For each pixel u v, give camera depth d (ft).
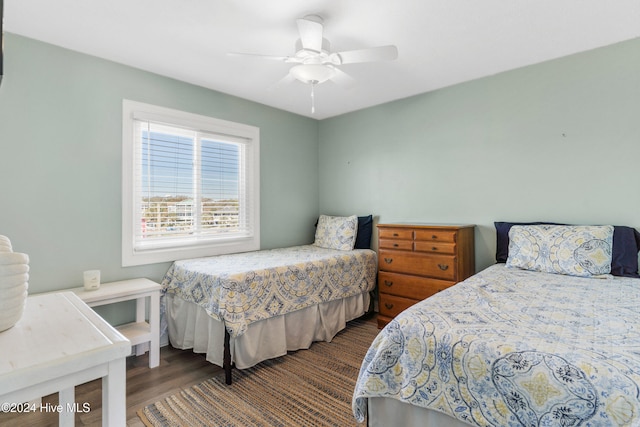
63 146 7.54
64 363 2.43
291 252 10.91
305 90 10.45
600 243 7.09
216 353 7.43
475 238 9.79
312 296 8.88
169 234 9.49
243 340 7.38
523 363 3.40
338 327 9.85
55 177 7.44
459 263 8.70
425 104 10.76
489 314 4.57
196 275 7.98
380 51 6.29
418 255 9.32
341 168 13.15
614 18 6.50
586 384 3.04
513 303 5.10
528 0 5.89
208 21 6.53
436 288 8.98
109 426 2.75
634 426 2.74
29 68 7.09
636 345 3.52
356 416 4.57
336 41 7.33
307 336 8.82
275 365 7.82
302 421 5.69
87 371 2.64
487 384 3.57
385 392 4.36
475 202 9.78
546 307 4.90
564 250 7.33
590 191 7.93
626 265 6.93
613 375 3.01
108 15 6.31
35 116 7.17
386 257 10.03
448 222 10.33
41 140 7.25
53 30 6.84
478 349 3.71
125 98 8.47
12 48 6.89
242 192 11.43
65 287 7.57
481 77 9.53
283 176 12.53
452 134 10.19
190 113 9.75
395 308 9.81
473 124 9.75
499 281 6.59
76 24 6.61
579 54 8.01
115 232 8.32
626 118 7.47
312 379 7.15
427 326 4.24
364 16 6.36
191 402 6.26
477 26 6.76
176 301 8.73
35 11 6.16
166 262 9.23
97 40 7.25
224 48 7.65
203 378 7.19
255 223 11.54
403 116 11.30
